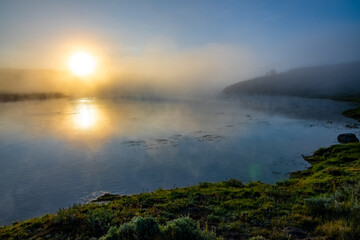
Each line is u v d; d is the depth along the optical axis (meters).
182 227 9.37
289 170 31.53
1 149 47.59
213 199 15.41
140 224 9.32
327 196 14.62
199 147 47.25
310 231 10.28
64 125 76.62
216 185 20.33
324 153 35.88
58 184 28.88
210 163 36.53
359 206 11.07
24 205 23.36
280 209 13.12
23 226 11.95
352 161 27.55
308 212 12.16
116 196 24.25
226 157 39.75
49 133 63.81
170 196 16.08
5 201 24.30
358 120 82.19
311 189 16.91
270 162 35.81
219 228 10.86
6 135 61.47
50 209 22.48
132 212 12.69
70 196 25.39
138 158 40.16
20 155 43.09
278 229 10.59
